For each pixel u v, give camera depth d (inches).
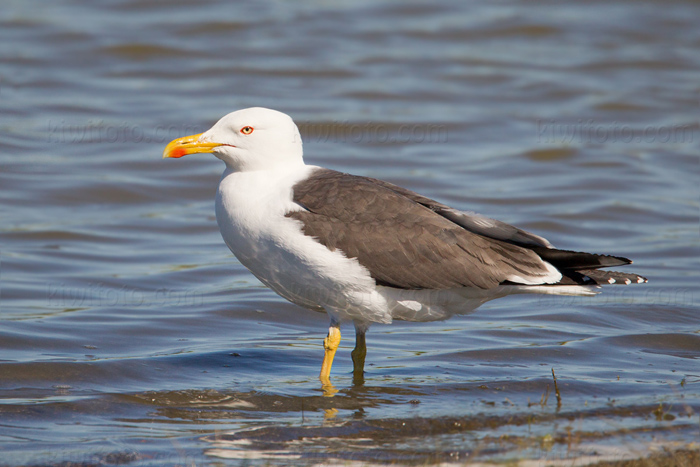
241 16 1314.0
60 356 445.7
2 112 959.0
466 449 328.2
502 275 388.2
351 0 1411.2
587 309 541.0
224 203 410.0
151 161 853.2
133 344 473.4
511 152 932.0
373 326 518.3
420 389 402.6
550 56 1282.0
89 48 1170.0
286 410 375.6
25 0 1344.7
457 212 401.4
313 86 1122.7
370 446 333.1
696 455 319.9
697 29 1407.5
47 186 784.3
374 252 385.7
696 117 1071.6
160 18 1293.1
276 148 413.4
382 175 843.4
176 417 366.3
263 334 499.2
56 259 631.2
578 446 329.4
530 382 409.4
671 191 828.0
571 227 722.8
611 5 1485.0
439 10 1406.3
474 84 1155.9
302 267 392.5
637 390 398.6
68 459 318.0
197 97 1050.7
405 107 1071.6
